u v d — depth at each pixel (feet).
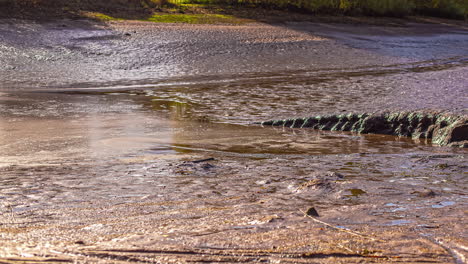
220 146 27.37
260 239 10.24
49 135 29.76
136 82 60.49
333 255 9.04
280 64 80.23
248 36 105.09
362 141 30.30
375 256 8.96
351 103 43.19
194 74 68.28
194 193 16.39
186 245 9.77
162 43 89.97
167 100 46.93
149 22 111.45
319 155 25.13
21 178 18.92
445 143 29.40
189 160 22.72
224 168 21.11
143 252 9.22
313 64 81.66
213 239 10.25
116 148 26.11
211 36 100.99
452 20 176.76
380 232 11.00
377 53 98.68
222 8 139.54
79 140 28.30
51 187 17.35
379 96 47.60
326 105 42.52
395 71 74.23
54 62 72.84
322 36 114.62
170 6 133.90
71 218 13.16
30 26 93.71
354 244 9.80
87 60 75.31
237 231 11.10
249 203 14.87
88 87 56.18
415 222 12.14
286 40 104.73
